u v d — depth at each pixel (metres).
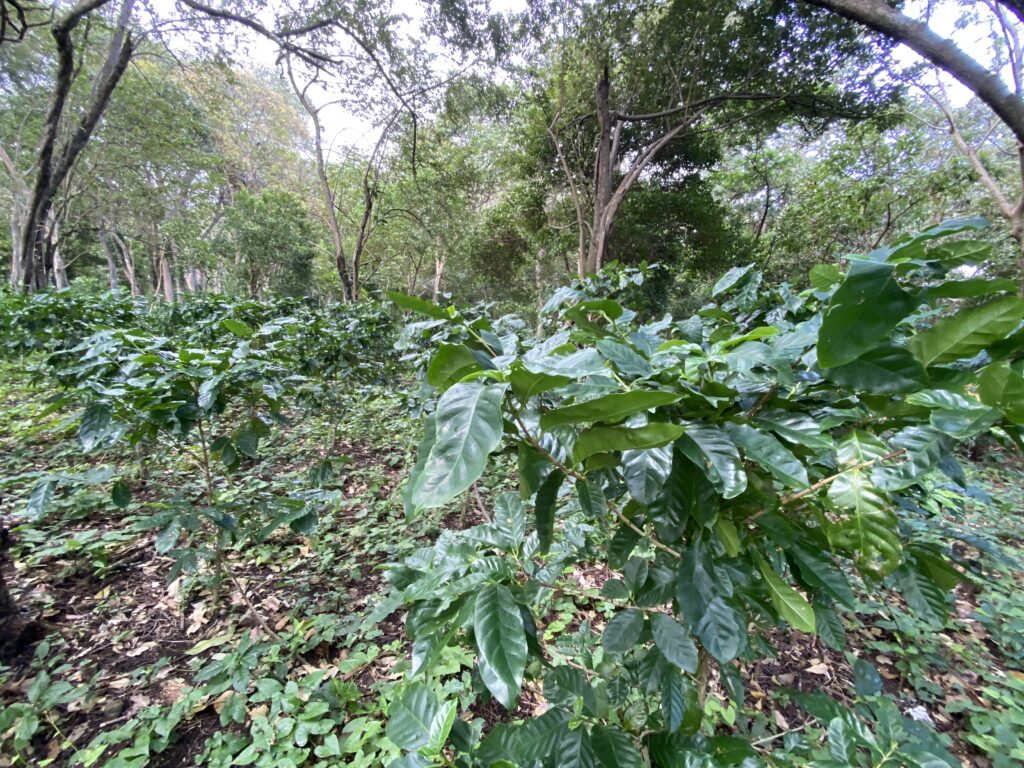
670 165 11.60
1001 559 1.24
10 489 3.33
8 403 5.43
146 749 1.57
